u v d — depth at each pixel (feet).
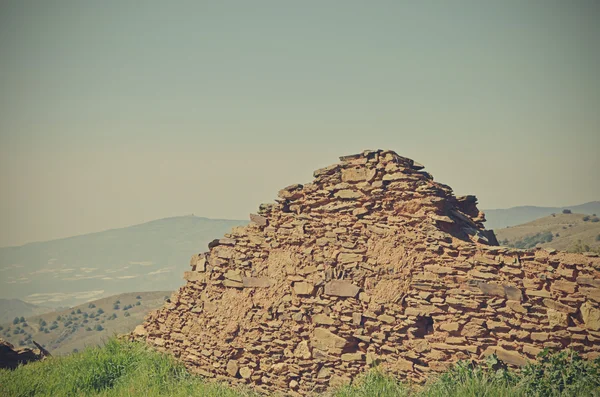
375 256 60.29
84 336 261.85
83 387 64.23
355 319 59.21
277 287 65.72
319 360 60.64
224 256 71.61
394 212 61.36
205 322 70.54
